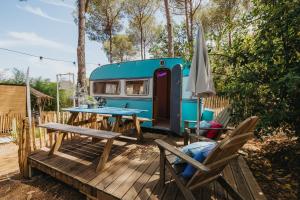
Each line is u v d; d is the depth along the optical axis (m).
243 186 3.54
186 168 2.98
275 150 5.62
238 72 5.30
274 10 4.36
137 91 7.86
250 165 4.75
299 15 4.00
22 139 5.10
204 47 4.69
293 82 3.67
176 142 6.27
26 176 5.09
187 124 5.52
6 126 12.05
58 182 4.82
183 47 6.00
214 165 2.76
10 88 14.62
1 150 8.70
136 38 27.11
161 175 3.34
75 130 4.66
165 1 12.29
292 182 3.95
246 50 5.01
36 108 18.56
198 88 4.54
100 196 3.39
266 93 4.87
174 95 6.78
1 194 4.45
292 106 4.48
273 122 4.46
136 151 5.26
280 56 4.75
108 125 7.26
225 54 5.41
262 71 4.83
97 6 20.59
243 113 5.03
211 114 7.32
